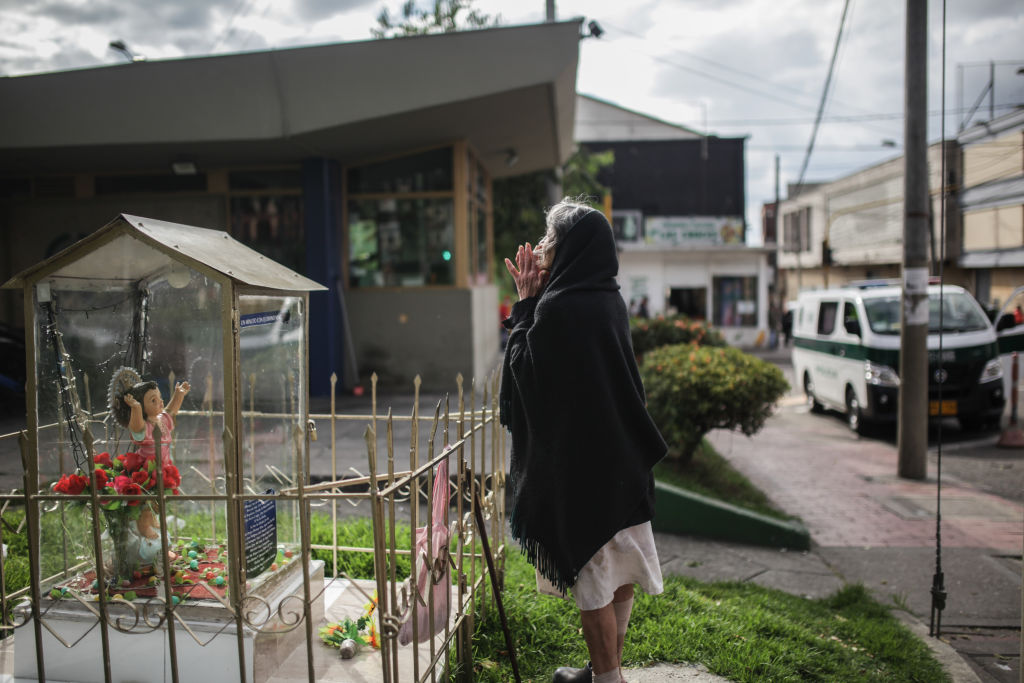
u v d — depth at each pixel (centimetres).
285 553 300
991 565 555
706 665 327
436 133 1079
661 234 2908
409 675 268
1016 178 2195
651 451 245
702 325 1137
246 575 257
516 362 244
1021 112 2169
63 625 257
